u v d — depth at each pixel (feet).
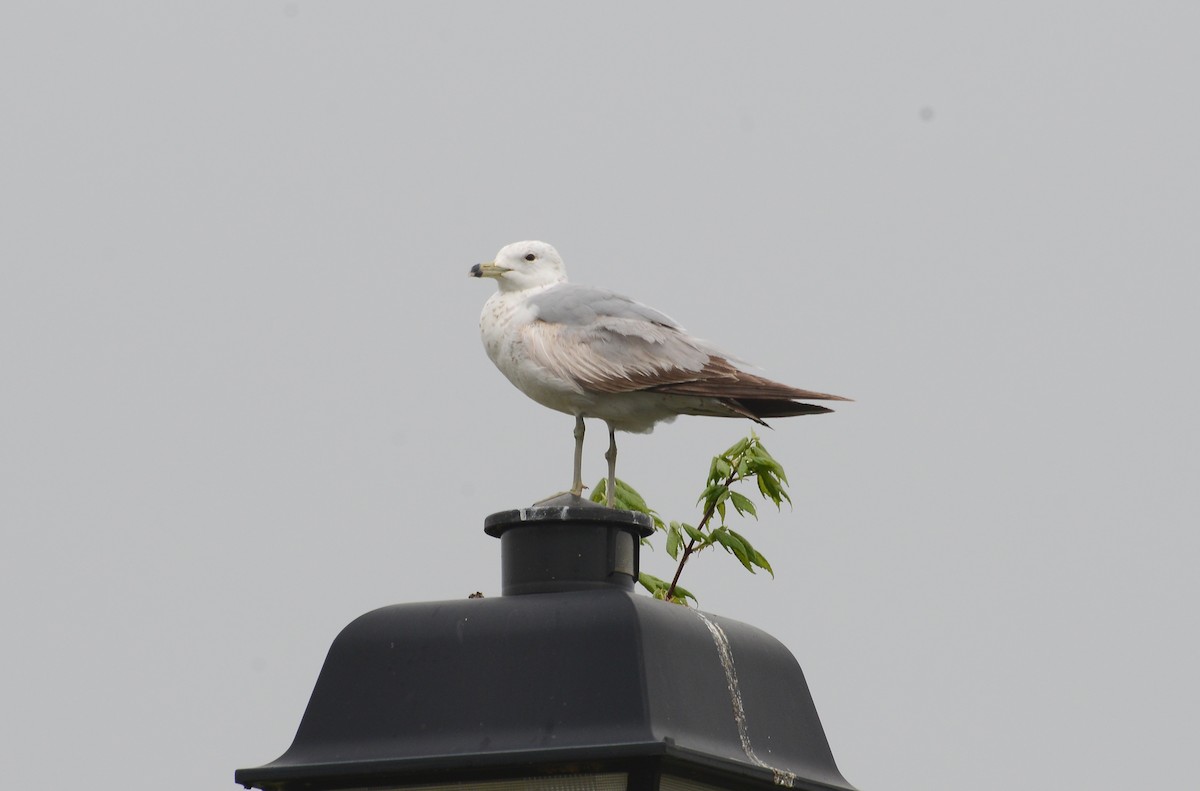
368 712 33.73
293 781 33.32
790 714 36.81
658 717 32.42
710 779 33.53
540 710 32.73
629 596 33.83
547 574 35.60
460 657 33.55
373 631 34.30
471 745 32.65
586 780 32.19
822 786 35.53
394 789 33.22
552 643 33.22
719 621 36.32
